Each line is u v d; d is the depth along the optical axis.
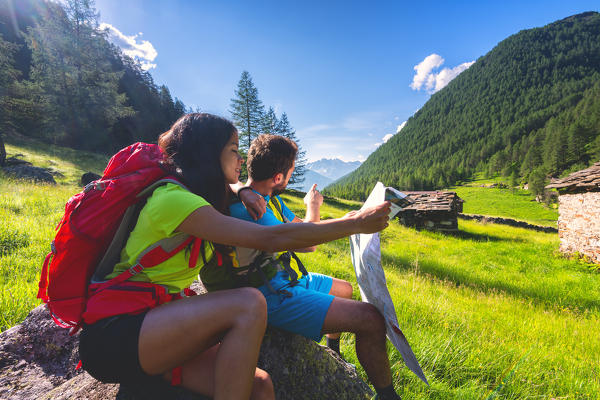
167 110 75.56
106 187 1.12
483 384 2.79
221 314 1.08
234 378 1.04
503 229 26.62
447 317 4.74
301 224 1.09
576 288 9.47
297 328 1.55
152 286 1.16
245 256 1.54
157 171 1.20
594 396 3.03
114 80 43.75
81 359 1.15
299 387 1.60
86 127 40.97
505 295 8.58
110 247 1.15
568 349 4.78
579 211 14.00
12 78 39.34
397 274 9.11
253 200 1.46
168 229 1.08
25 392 1.73
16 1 57.81
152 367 1.10
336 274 6.75
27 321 2.14
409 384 2.49
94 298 1.13
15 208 8.19
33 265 4.52
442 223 22.69
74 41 39.50
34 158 25.84
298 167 55.12
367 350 1.54
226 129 1.31
